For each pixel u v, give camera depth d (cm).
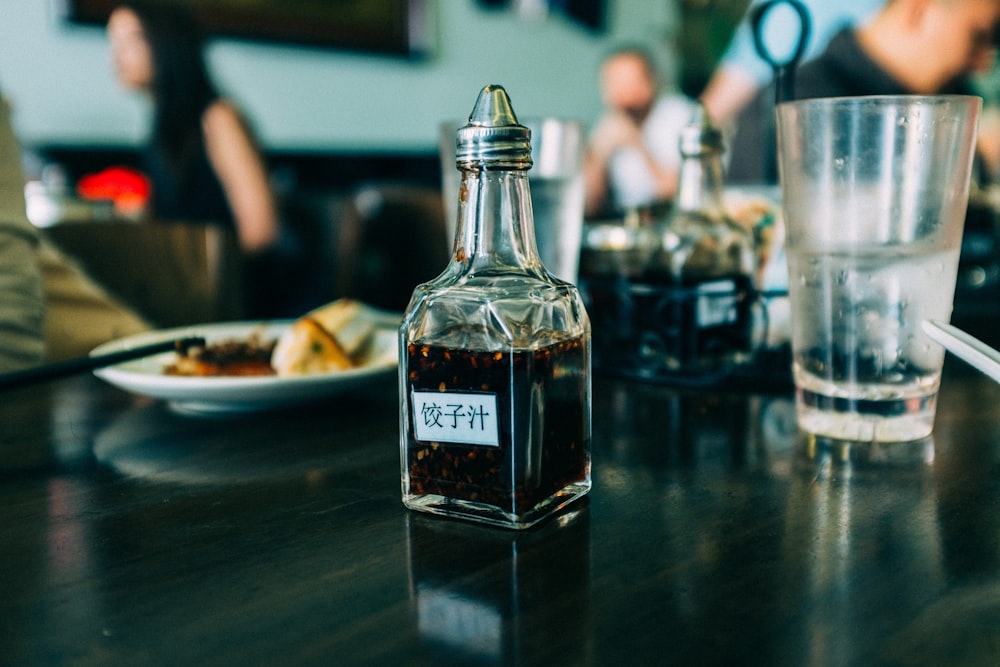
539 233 77
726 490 49
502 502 45
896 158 50
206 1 272
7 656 36
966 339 48
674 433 57
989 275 107
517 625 38
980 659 35
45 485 51
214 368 65
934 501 47
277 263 233
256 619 38
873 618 37
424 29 333
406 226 171
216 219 223
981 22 137
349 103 318
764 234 68
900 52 140
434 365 46
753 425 59
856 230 52
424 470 46
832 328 54
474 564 42
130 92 265
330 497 49
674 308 66
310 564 42
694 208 67
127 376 59
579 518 46
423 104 341
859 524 45
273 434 59
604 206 220
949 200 51
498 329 44
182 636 37
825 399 56
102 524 46
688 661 35
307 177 308
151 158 229
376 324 73
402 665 35
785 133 54
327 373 60
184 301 125
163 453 56
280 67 296
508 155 46
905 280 53
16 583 41
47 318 99
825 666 35
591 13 391
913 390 54
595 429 58
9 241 78
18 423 62
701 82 360
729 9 339
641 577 40
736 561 42
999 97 153
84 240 127
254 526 46
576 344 47
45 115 250
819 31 145
